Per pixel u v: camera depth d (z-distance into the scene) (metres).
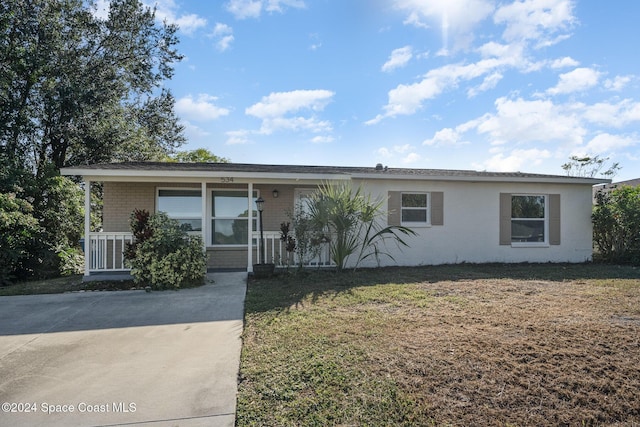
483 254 10.54
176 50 18.47
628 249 10.49
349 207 8.44
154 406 2.72
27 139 13.79
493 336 4.04
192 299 6.16
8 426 2.46
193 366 3.43
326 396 2.83
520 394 2.85
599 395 2.84
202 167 9.92
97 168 8.05
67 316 5.20
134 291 6.91
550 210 10.86
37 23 13.65
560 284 7.06
